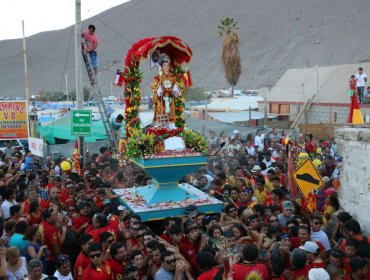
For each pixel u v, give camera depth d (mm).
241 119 29781
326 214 9289
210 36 177375
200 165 9281
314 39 148750
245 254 6047
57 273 6496
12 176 11914
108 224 7914
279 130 23719
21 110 18734
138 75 9875
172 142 9383
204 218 8219
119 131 16891
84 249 6785
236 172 11844
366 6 162250
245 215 8117
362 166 8148
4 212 9508
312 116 29031
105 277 6418
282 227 8398
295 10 179875
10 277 6445
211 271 6145
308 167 9578
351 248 6477
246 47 159750
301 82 32062
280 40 156750
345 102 26453
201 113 33031
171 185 9484
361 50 130000
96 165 14227
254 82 127812
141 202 9227
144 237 7152
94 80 16094
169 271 6324
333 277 6023
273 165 13453
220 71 137875
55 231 7703
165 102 9625
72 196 10016
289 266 6344
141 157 9031
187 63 9852
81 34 15297
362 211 8156
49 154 19875
